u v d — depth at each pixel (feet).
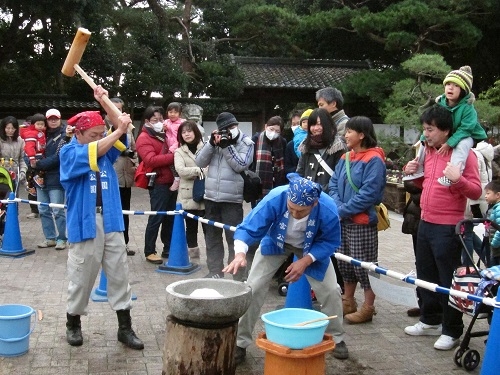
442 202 13.82
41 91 63.77
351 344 14.60
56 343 14.03
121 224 13.74
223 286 11.71
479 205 18.99
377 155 15.12
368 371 12.91
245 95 62.49
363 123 15.10
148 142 22.09
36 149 25.79
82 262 13.20
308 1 73.10
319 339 10.37
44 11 45.91
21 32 51.98
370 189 14.89
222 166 18.69
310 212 11.77
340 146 16.28
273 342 10.34
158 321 15.94
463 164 13.50
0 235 26.58
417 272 14.96
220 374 10.91
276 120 20.21
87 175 13.10
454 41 52.60
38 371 12.40
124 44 53.42
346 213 15.14
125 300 13.88
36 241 27.04
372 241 15.61
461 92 13.93
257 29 67.87
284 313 11.08
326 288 12.82
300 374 10.19
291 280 11.89
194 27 75.05
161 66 53.98
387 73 52.65
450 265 13.93
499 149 24.30
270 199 11.87
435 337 15.20
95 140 13.23
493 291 12.31
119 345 13.98
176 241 21.50
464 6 50.29
